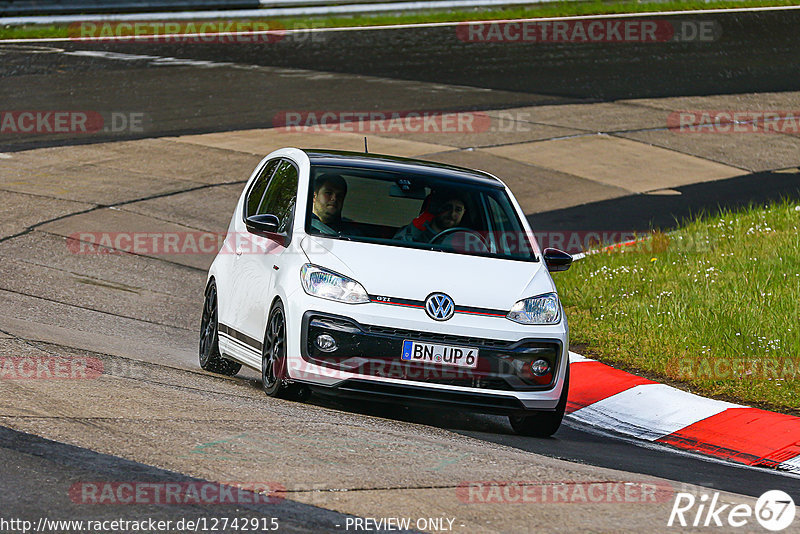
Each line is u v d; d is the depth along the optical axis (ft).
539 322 91.35
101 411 77.87
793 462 90.79
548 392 90.68
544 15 468.75
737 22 456.45
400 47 393.70
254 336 98.12
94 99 294.05
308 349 88.63
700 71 360.89
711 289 139.64
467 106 299.17
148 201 204.95
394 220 98.02
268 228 96.48
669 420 102.06
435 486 67.21
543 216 206.90
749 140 275.39
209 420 78.33
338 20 451.53
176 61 354.54
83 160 233.14
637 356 122.21
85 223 187.93
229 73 336.70
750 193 228.43
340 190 99.04
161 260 170.40
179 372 102.99
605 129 280.51
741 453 93.97
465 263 94.12
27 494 58.80
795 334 120.78
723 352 118.93
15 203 196.65
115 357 105.50
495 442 88.17
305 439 75.61
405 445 77.71
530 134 270.87
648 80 344.69
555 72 354.13
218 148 246.47
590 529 61.11
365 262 91.30
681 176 241.35
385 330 87.81
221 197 210.79
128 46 382.42
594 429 101.81
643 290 146.00
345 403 99.35
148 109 284.20
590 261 167.43
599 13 474.08
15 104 285.23
